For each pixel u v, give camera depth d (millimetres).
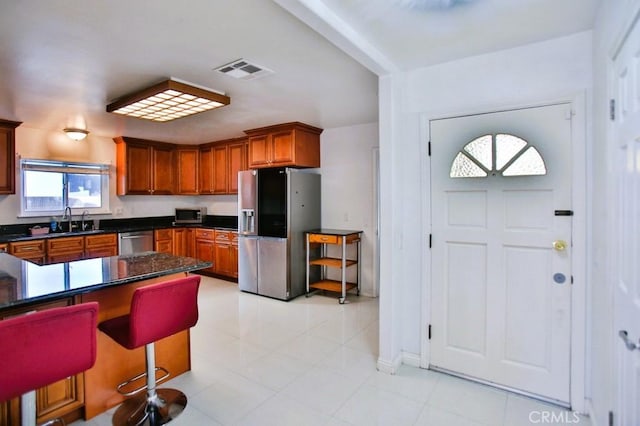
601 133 1772
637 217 1238
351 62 2469
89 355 1589
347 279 4773
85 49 2219
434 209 2547
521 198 2238
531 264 2215
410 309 2670
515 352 2281
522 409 2115
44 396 1885
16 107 3535
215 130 4855
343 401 2213
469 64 2371
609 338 1615
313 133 4770
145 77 2717
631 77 1301
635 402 1244
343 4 1692
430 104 2529
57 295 1668
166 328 1938
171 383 2422
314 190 4816
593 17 1838
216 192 5832
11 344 1365
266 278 4594
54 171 4840
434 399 2227
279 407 2152
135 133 5035
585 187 2027
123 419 2020
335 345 3049
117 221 5555
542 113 2154
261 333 3326
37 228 4555
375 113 3906
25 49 2203
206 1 1691
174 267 2230
